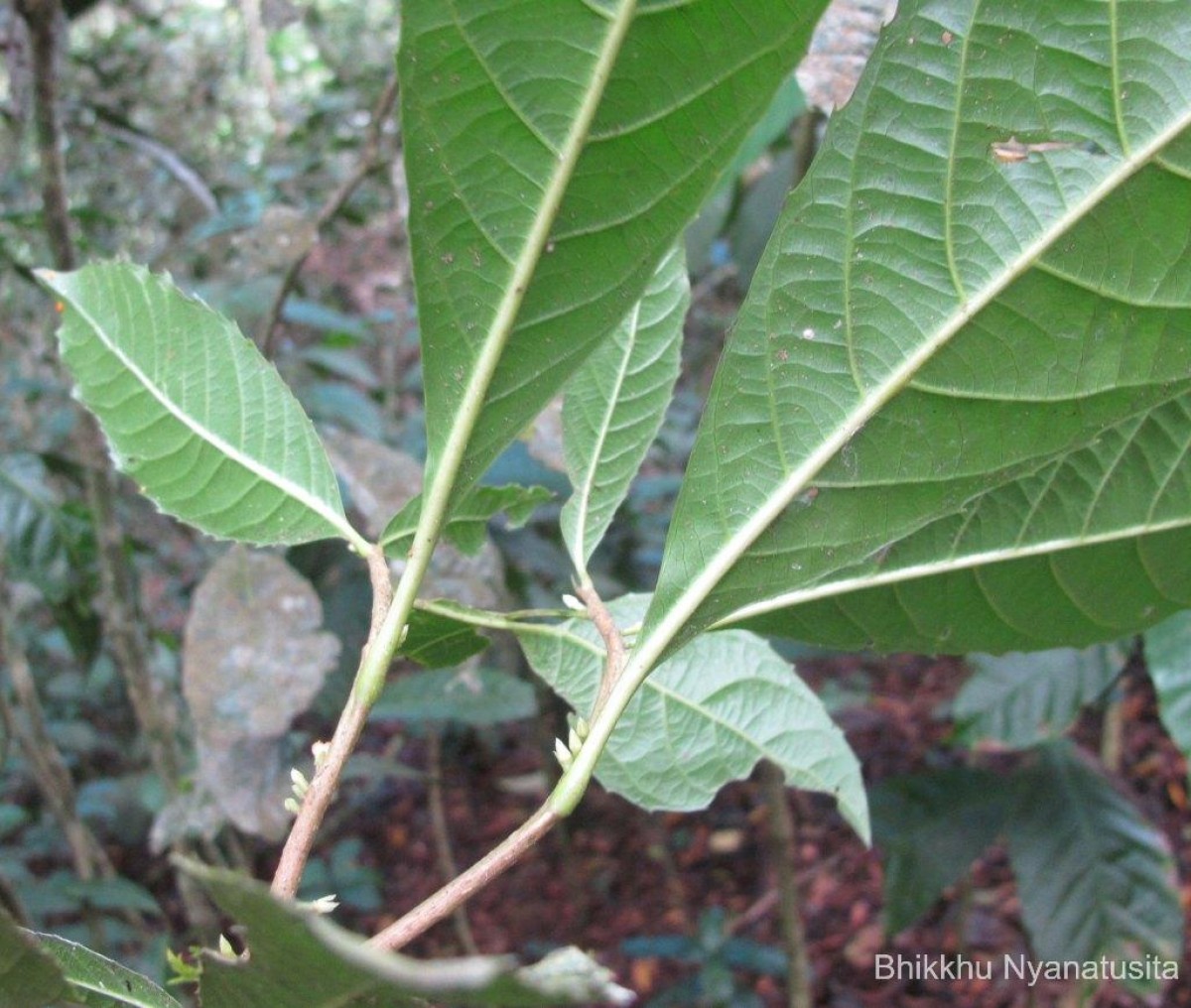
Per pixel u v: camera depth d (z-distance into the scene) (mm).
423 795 1445
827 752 308
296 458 243
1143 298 192
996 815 741
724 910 1206
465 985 106
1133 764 1305
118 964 181
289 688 480
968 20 185
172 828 569
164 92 1051
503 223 189
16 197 913
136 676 644
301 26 1020
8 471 667
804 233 198
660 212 194
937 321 198
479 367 196
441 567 482
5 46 515
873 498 208
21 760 1158
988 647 265
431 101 178
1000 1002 1110
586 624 275
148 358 244
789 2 177
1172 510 244
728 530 208
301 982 142
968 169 191
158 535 1103
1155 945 678
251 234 560
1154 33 180
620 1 174
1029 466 208
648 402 273
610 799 1454
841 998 1132
